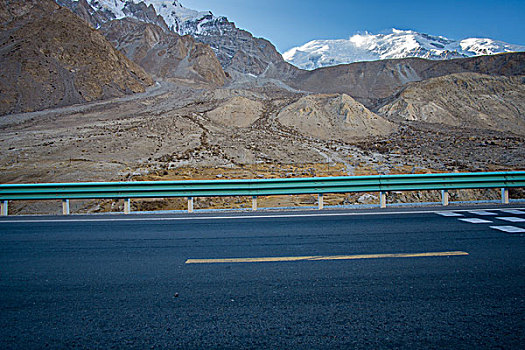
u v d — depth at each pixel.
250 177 26.45
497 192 16.42
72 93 96.25
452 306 3.64
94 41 117.44
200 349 2.90
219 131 55.75
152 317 3.46
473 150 43.38
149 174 26.62
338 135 59.75
